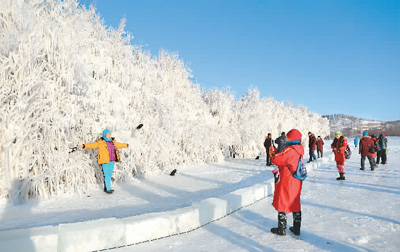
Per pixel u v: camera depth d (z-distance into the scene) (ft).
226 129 45.06
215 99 48.55
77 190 19.02
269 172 32.12
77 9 23.07
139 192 20.40
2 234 8.92
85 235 9.38
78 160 20.33
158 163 30.17
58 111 18.85
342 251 9.39
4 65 16.30
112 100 23.50
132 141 24.22
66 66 19.40
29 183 16.98
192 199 18.21
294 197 11.10
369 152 34.09
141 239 10.46
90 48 23.41
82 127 21.27
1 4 16.31
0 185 15.65
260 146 53.67
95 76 23.30
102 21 27.76
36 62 18.03
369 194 19.45
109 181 19.98
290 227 11.57
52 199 17.38
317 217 13.67
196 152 38.52
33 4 19.30
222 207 13.99
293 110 84.07
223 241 10.52
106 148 19.69
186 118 36.65
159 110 30.07
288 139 11.69
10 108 16.56
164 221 11.07
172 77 39.17
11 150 16.01
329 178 27.89
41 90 17.52
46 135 18.21
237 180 26.32
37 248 8.74
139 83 28.37
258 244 10.14
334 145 27.25
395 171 33.40
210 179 26.86
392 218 13.33
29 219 13.17
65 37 19.49
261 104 59.67
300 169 11.18
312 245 9.97
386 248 9.62
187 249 9.74
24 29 16.70
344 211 14.76
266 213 14.78
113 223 10.17
